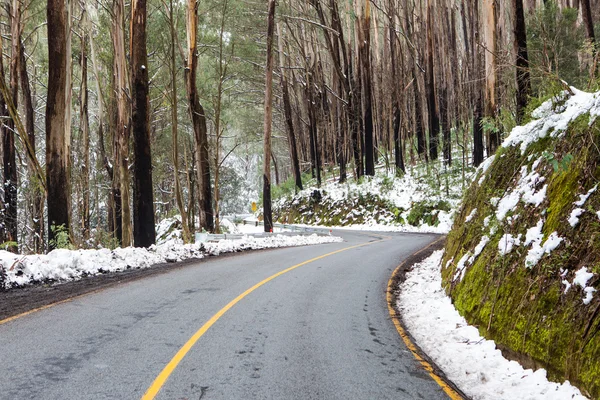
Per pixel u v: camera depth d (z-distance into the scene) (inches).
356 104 1653.5
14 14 822.5
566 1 1299.2
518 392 163.3
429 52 1430.9
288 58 1825.8
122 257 499.2
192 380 173.2
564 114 262.4
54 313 273.1
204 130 1000.2
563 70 815.7
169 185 2031.3
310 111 1910.7
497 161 337.1
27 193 1076.5
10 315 267.1
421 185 1434.5
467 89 1446.9
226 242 773.9
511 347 196.1
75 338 222.4
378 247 784.9
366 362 202.5
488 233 285.9
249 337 233.8
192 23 913.5
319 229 1142.3
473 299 259.6
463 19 1556.3
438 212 1261.1
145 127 647.1
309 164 2383.1
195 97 957.8
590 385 144.6
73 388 161.2
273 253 684.7
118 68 749.9
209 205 1007.0
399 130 1594.5
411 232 1207.6
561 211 210.7
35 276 379.2
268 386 170.1
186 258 593.9
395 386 174.7
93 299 316.2
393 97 1653.5
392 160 1909.4
